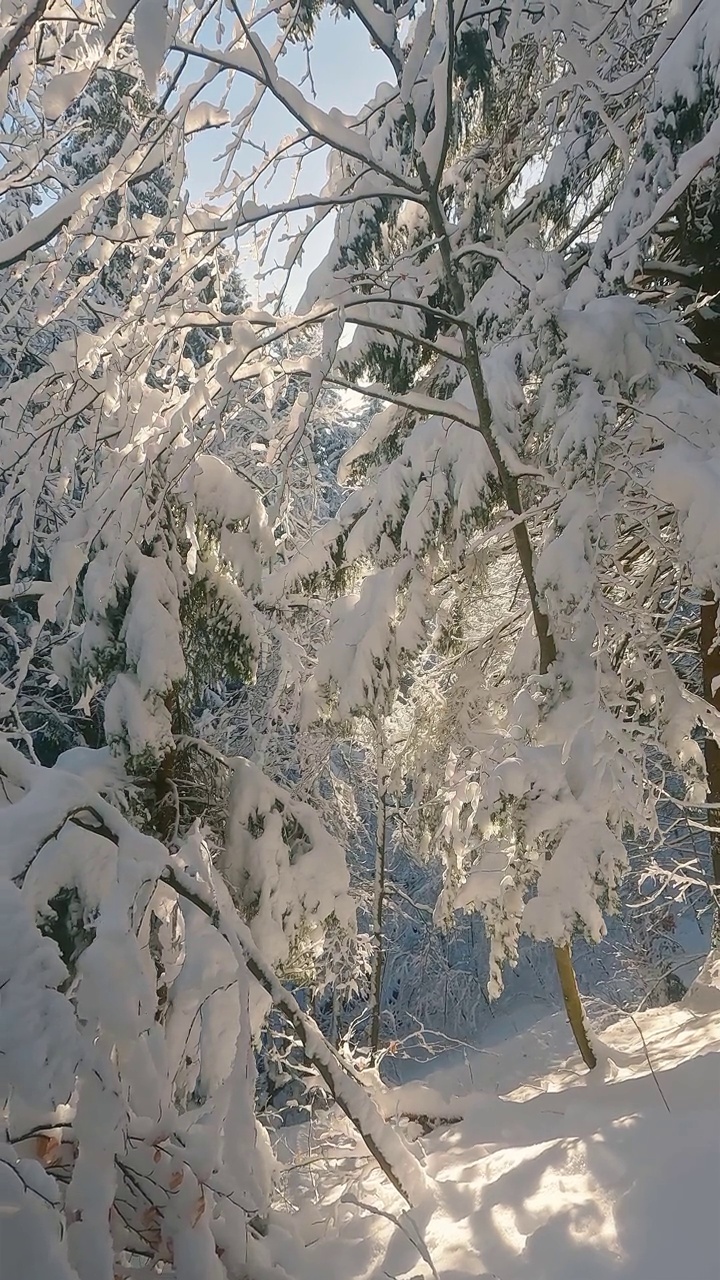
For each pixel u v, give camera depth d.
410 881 12.07
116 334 3.71
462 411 4.34
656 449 4.35
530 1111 3.95
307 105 3.21
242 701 7.52
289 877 3.76
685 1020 5.44
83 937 2.31
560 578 3.94
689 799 4.46
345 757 8.64
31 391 3.55
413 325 5.22
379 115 4.68
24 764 2.41
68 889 2.32
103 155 5.05
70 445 3.66
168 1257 2.05
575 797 3.86
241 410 5.32
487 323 4.91
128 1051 2.07
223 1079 2.55
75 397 3.68
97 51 3.05
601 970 11.31
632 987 9.38
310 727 5.11
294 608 5.81
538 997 11.45
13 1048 1.64
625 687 4.69
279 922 3.68
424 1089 4.44
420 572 5.01
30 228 3.17
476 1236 2.68
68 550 3.24
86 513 3.50
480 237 5.20
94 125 3.83
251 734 6.99
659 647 4.54
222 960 2.60
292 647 5.11
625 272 4.06
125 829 2.36
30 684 6.94
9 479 3.73
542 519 4.96
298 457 5.74
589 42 3.70
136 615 3.37
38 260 3.58
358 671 4.89
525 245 5.28
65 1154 2.07
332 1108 3.96
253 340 3.51
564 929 3.70
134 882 2.22
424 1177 3.03
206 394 3.55
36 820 2.16
